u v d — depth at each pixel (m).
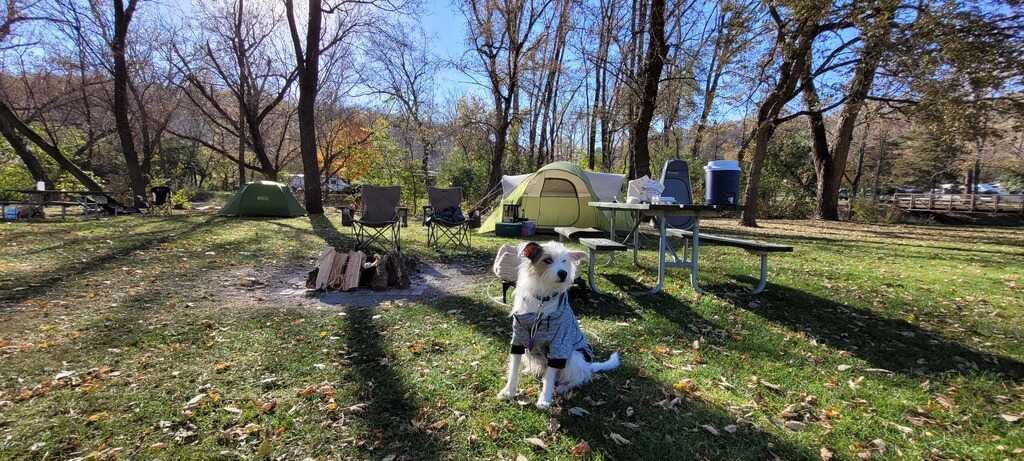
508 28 16.28
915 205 27.00
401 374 3.19
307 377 3.13
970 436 2.59
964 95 9.80
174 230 10.27
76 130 22.08
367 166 25.22
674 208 5.05
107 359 3.37
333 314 4.60
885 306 4.97
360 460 2.26
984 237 13.34
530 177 11.09
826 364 3.55
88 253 7.32
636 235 6.62
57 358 3.37
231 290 5.50
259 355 3.50
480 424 2.58
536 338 2.79
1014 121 10.88
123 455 2.26
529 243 2.84
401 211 12.23
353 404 2.78
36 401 2.73
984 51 8.83
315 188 15.06
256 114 21.05
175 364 3.31
